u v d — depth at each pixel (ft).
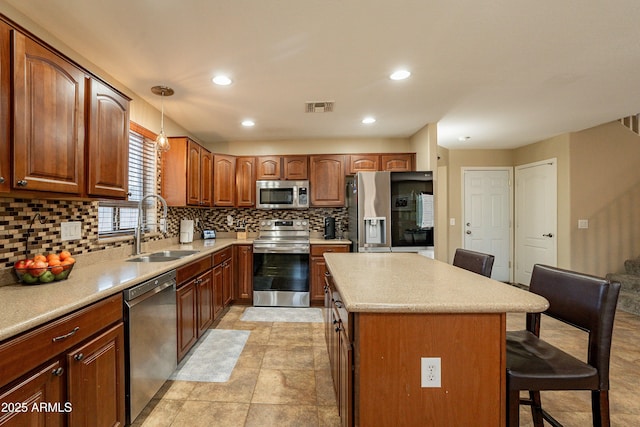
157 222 10.02
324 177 13.32
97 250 7.12
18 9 5.14
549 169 14.32
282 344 8.79
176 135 11.62
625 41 6.16
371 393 3.82
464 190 16.53
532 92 8.80
